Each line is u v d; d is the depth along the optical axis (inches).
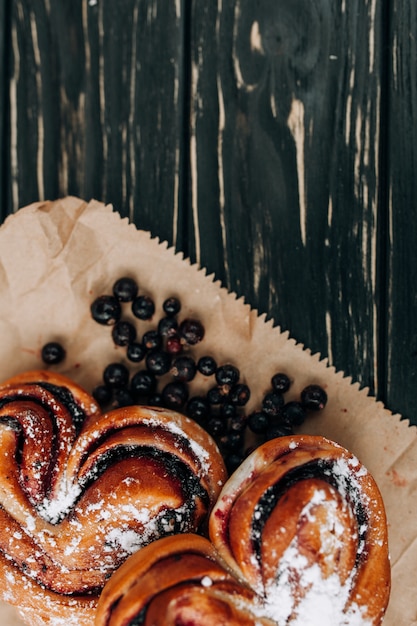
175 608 16.2
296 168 19.4
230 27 19.5
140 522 17.5
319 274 19.4
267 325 19.3
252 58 19.5
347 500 17.2
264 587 16.8
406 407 19.1
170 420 18.1
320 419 19.1
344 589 17.0
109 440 17.8
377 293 19.3
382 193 19.2
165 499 17.4
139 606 16.5
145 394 19.3
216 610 16.3
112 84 19.8
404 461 18.7
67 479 17.9
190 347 19.4
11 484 17.9
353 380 19.3
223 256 19.6
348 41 19.2
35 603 17.8
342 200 19.3
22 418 18.1
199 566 16.7
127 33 19.8
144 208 19.8
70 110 20.0
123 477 17.5
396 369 19.2
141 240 19.4
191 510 17.8
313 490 16.7
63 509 17.9
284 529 16.7
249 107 19.5
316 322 19.4
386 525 17.5
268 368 19.2
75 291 19.6
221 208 19.6
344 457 17.4
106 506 17.4
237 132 19.5
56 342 19.6
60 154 20.0
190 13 19.6
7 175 20.0
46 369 19.7
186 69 19.6
